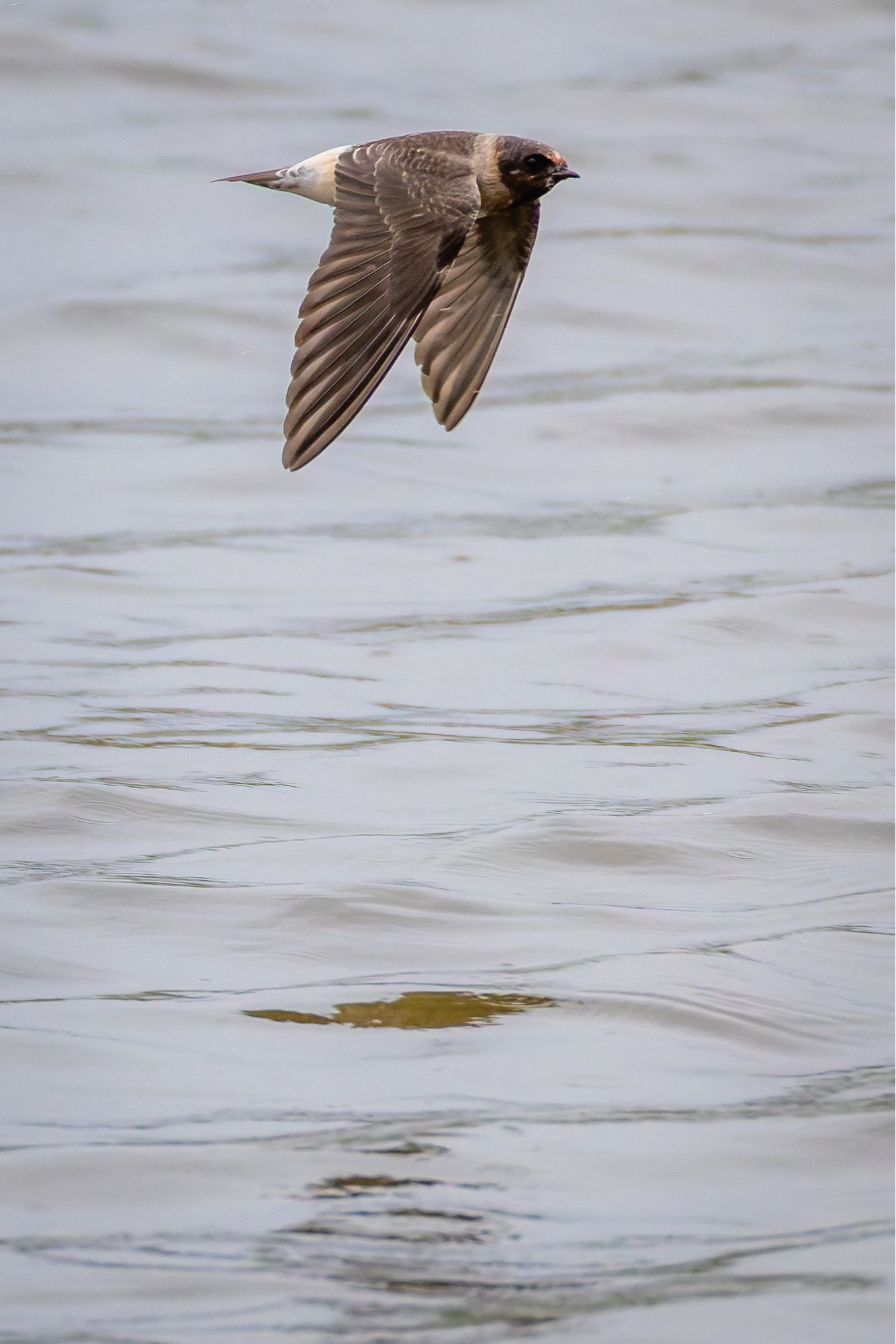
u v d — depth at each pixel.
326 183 8.16
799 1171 7.20
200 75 29.30
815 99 30.69
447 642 14.37
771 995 8.80
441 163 7.95
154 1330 6.13
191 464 18.61
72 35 30.03
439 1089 7.79
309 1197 6.92
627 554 16.58
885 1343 6.12
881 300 23.98
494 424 20.14
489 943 9.34
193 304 22.75
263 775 11.60
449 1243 6.66
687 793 11.47
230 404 20.53
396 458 19.22
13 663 13.55
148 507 17.50
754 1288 6.42
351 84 29.75
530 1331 6.17
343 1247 6.61
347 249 7.63
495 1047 8.22
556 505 17.97
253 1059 8.01
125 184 26.02
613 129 29.06
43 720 12.45
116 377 21.19
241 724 12.53
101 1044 8.09
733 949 9.34
